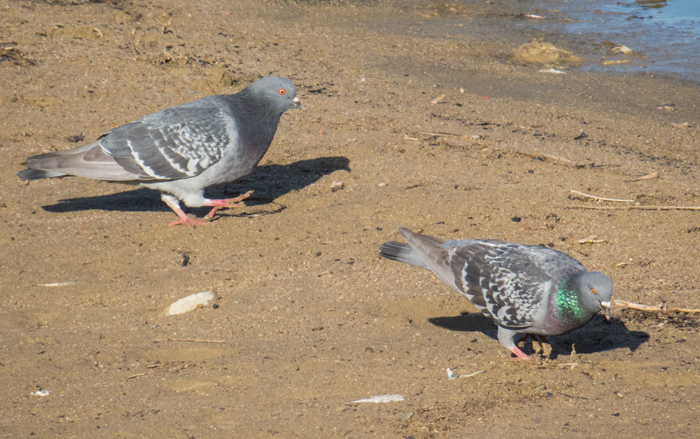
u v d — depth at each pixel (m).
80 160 10.20
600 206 11.02
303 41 19.77
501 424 5.98
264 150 10.85
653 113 15.73
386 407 6.27
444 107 15.73
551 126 14.87
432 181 12.01
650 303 8.26
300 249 9.75
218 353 7.32
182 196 10.54
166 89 15.40
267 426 6.02
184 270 9.15
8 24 18.02
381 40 20.41
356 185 11.91
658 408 6.15
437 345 7.47
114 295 8.53
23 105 14.20
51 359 7.16
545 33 21.66
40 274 8.95
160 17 20.06
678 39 21.00
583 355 7.16
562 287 6.55
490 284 6.99
